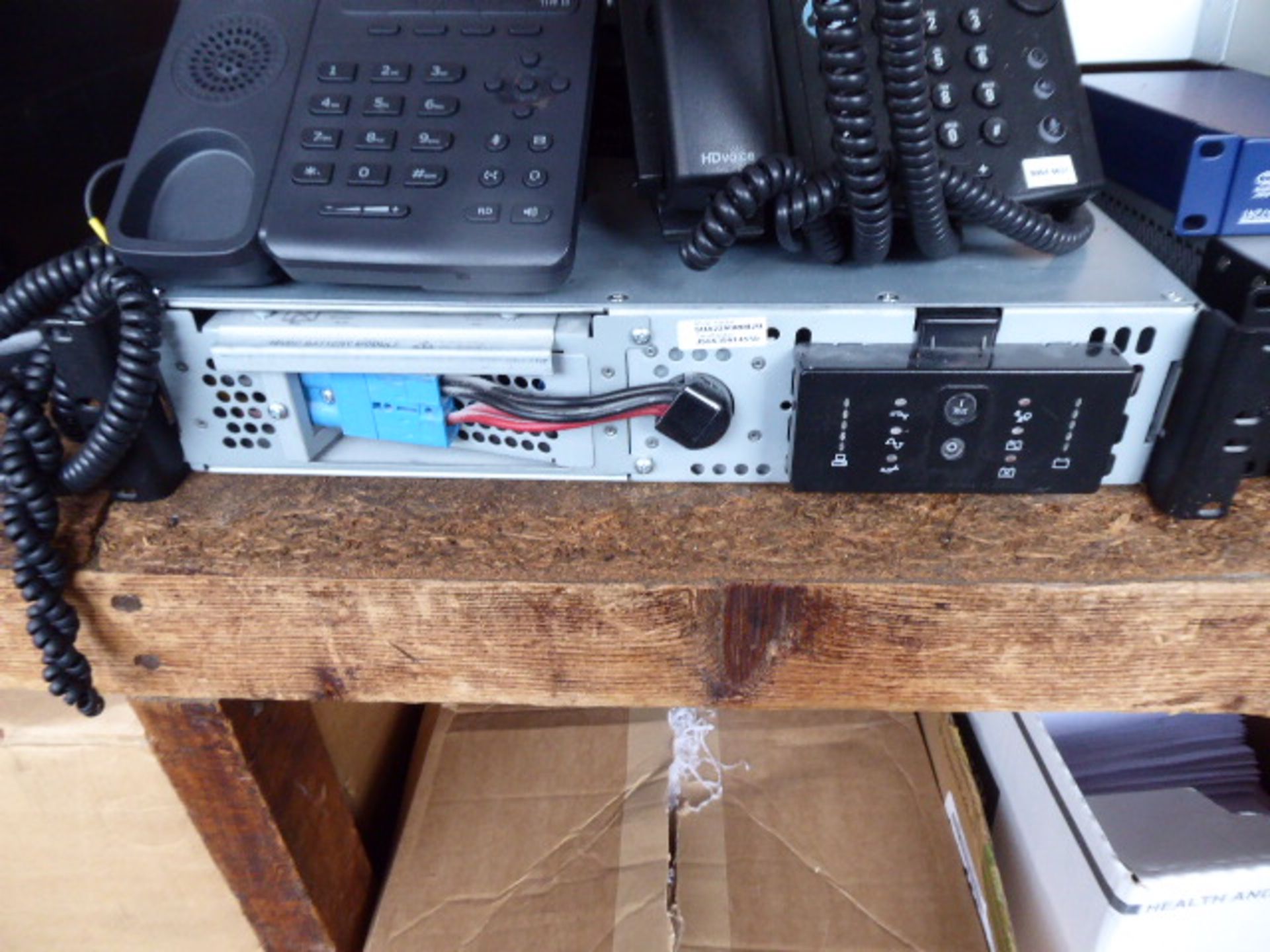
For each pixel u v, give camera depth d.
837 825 0.82
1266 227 0.56
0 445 0.53
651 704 0.57
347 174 0.52
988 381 0.49
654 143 0.56
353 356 0.52
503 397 0.54
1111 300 0.50
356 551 0.53
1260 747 0.83
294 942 0.77
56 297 0.54
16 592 0.53
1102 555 0.51
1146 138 0.61
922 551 0.52
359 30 0.56
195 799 0.65
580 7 0.55
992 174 0.53
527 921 0.74
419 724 0.98
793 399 0.53
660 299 0.52
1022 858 0.74
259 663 0.56
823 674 0.55
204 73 0.55
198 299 0.53
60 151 0.69
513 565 0.52
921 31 0.46
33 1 0.65
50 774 0.68
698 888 0.78
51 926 0.81
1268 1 0.76
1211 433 0.49
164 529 0.55
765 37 0.53
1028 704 0.55
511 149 0.52
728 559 0.52
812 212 0.51
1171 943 0.61
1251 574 0.50
